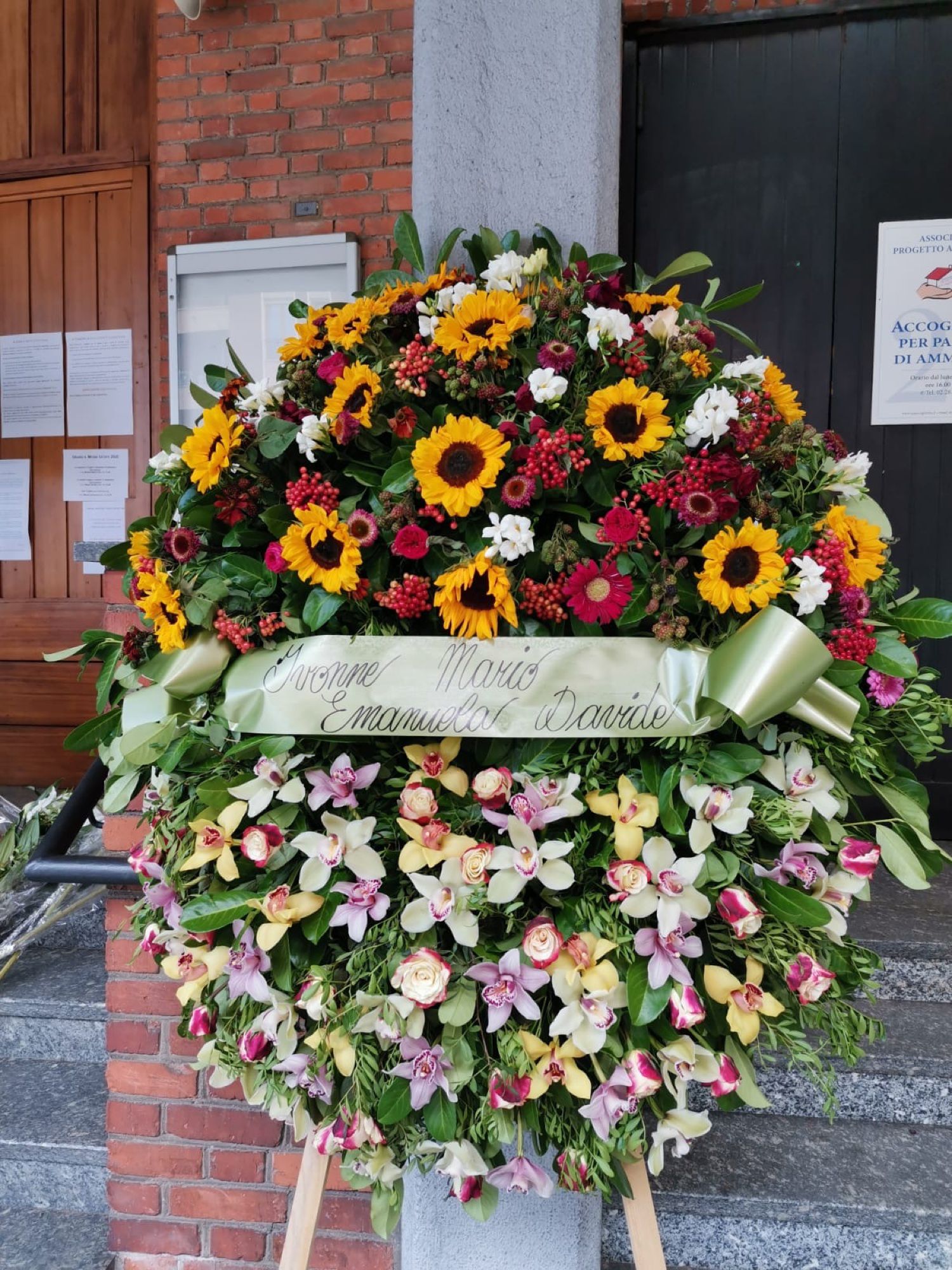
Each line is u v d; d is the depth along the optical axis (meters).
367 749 0.92
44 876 1.60
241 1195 1.66
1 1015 2.08
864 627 0.87
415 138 1.19
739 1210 1.48
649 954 0.78
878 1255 1.44
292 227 2.88
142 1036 1.67
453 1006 0.78
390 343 0.92
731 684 0.79
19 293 3.27
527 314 0.90
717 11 2.55
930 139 2.54
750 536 0.80
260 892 0.85
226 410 0.94
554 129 1.15
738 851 0.85
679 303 1.01
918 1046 1.72
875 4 2.50
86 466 3.25
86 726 1.02
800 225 2.61
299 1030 0.87
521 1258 1.21
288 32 2.85
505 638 0.87
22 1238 1.73
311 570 0.82
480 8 1.15
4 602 3.28
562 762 0.86
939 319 2.56
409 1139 0.85
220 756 0.93
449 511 0.80
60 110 3.20
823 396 2.63
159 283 2.98
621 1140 0.81
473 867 0.78
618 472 0.85
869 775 0.90
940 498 2.59
